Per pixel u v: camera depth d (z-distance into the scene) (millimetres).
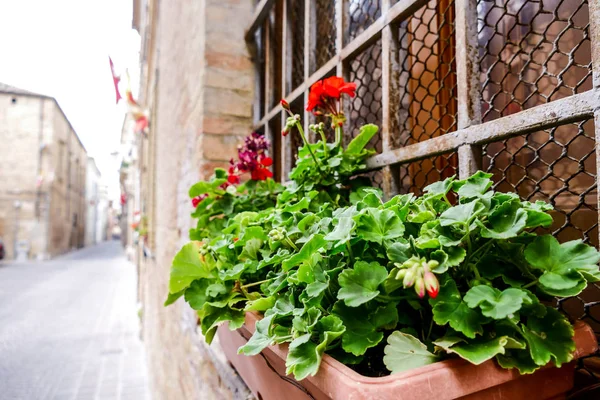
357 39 1026
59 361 5516
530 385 477
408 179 1043
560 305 590
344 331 489
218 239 955
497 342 428
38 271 16922
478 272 506
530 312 462
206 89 1725
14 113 22203
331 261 615
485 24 764
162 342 3158
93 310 9031
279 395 682
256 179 1271
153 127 4805
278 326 586
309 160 1004
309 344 511
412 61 1083
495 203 531
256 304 682
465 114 703
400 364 451
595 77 504
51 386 4664
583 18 718
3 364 5348
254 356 761
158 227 3646
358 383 404
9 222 21953
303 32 1630
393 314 501
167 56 3295
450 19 925
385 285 494
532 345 428
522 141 788
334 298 585
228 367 1274
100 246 41250
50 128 22922
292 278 599
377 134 1215
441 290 477
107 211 57812
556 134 747
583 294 644
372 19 1176
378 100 1220
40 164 22719
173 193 2645
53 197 23609
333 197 1005
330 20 1426
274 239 699
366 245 602
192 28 2068
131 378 4934
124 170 15336
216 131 1730
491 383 436
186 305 2100
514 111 830
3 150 22016
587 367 610
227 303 787
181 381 2189
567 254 468
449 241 501
